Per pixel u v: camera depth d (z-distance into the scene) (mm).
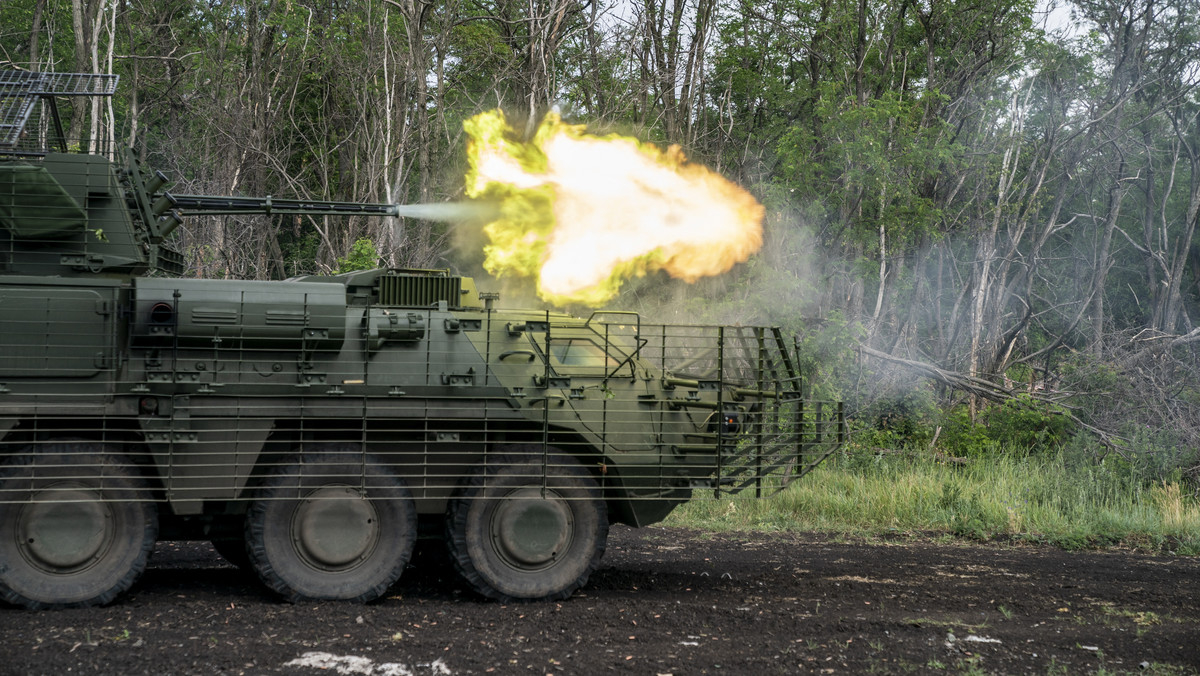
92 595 6500
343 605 6691
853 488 12984
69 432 6637
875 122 18000
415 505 7117
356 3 25078
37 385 6406
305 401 6738
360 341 6867
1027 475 14219
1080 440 16203
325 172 24875
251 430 6656
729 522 11727
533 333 7297
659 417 7414
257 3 24219
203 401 6613
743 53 22672
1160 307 24078
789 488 12766
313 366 6770
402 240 19281
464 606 6910
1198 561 10070
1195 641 6527
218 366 6633
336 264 20500
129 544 6590
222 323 6586
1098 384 17547
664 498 7395
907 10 22312
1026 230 25406
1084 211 26875
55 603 6426
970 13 21625
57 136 8398
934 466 15039
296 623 6211
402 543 6926
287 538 6742
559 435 7418
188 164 23391
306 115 27250
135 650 5566
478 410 7004
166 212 7668
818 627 6578
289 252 26828
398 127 20891
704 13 20531
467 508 6992
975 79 22031
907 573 8938
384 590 6887
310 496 6762
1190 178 26859
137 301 6512
